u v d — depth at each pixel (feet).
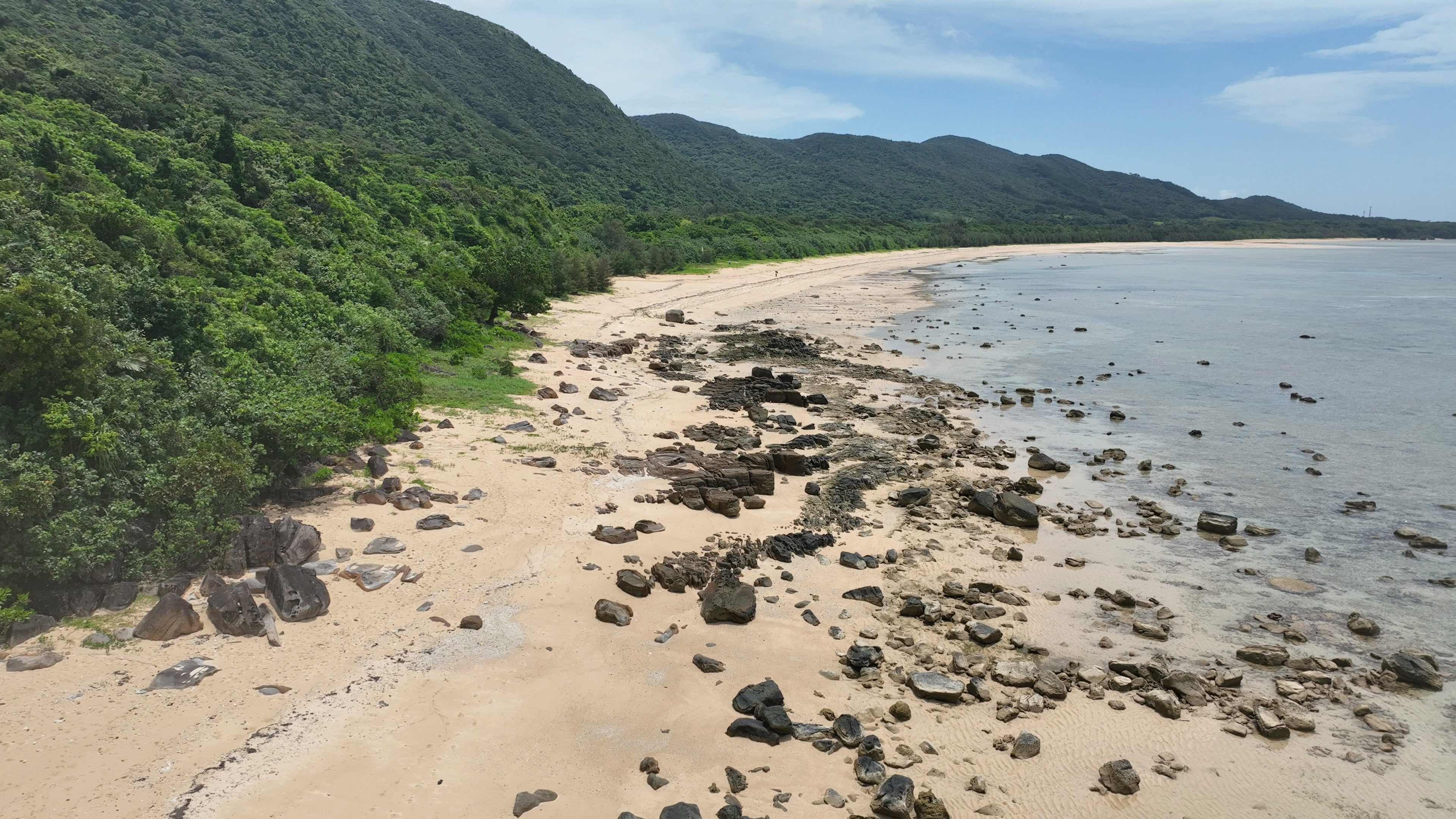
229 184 149.38
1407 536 77.25
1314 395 132.67
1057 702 51.44
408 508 71.46
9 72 144.36
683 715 48.01
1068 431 112.98
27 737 41.22
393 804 39.45
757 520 77.00
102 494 59.16
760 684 50.65
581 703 48.34
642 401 117.80
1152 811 42.27
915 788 43.06
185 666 47.37
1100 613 62.75
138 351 72.79
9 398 59.77
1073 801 42.80
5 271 72.69
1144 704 51.47
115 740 41.60
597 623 56.80
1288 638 59.41
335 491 74.54
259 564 60.18
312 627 53.11
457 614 56.24
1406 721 50.11
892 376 145.79
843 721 47.52
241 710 44.73
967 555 72.38
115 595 53.36
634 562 65.77
